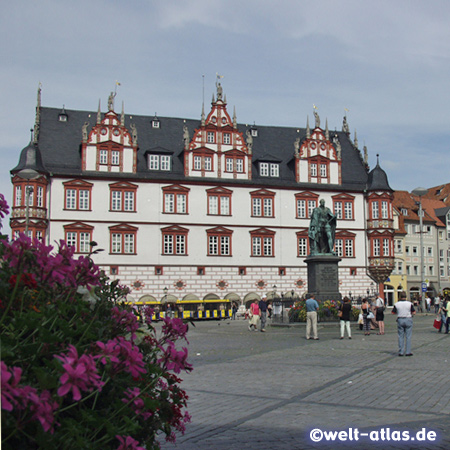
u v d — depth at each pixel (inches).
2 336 179.6
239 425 412.2
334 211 2886.3
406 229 3737.7
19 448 172.6
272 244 2755.9
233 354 903.7
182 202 2645.2
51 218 2454.5
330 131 3255.4
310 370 683.4
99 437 197.6
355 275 2886.3
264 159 2805.1
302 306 1588.3
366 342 1067.3
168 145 2768.2
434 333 1305.4
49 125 2647.6
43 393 165.8
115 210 2539.4
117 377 210.4
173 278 2591.0
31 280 202.8
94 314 236.7
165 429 245.1
